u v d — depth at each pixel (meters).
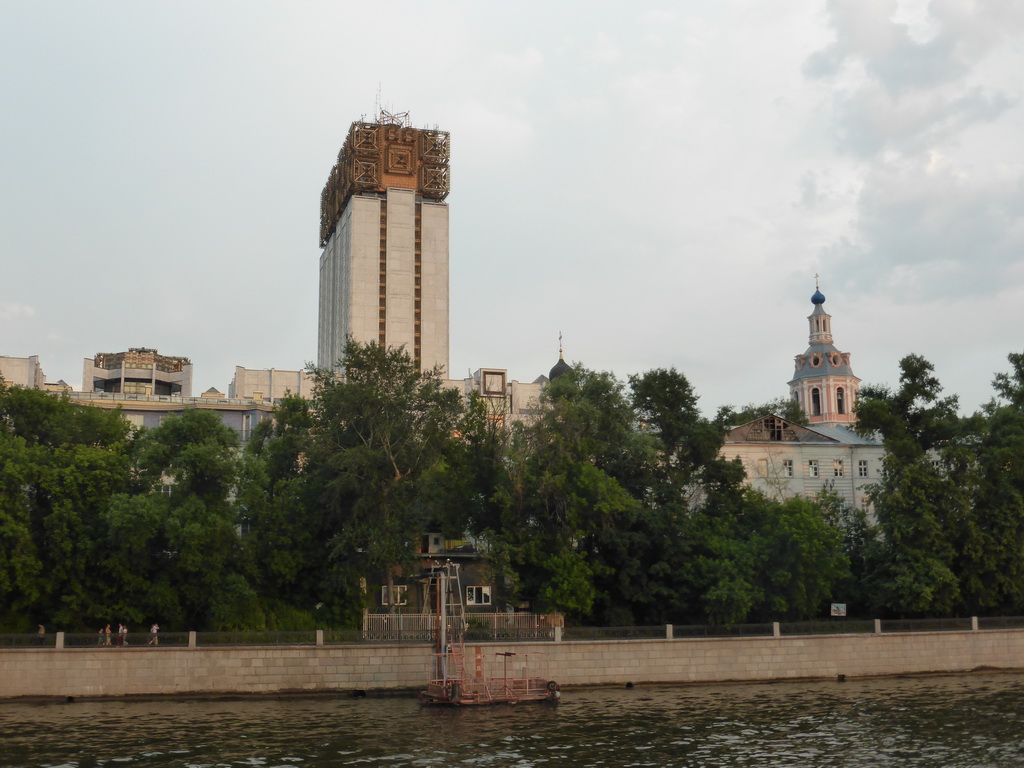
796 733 43.91
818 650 65.94
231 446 70.19
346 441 71.69
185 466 64.94
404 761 37.38
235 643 57.56
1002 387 95.06
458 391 74.56
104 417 69.06
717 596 68.12
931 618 72.12
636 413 82.81
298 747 40.25
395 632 61.56
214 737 42.62
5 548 59.78
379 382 72.12
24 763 36.78
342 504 70.25
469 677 56.69
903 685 62.25
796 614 72.69
